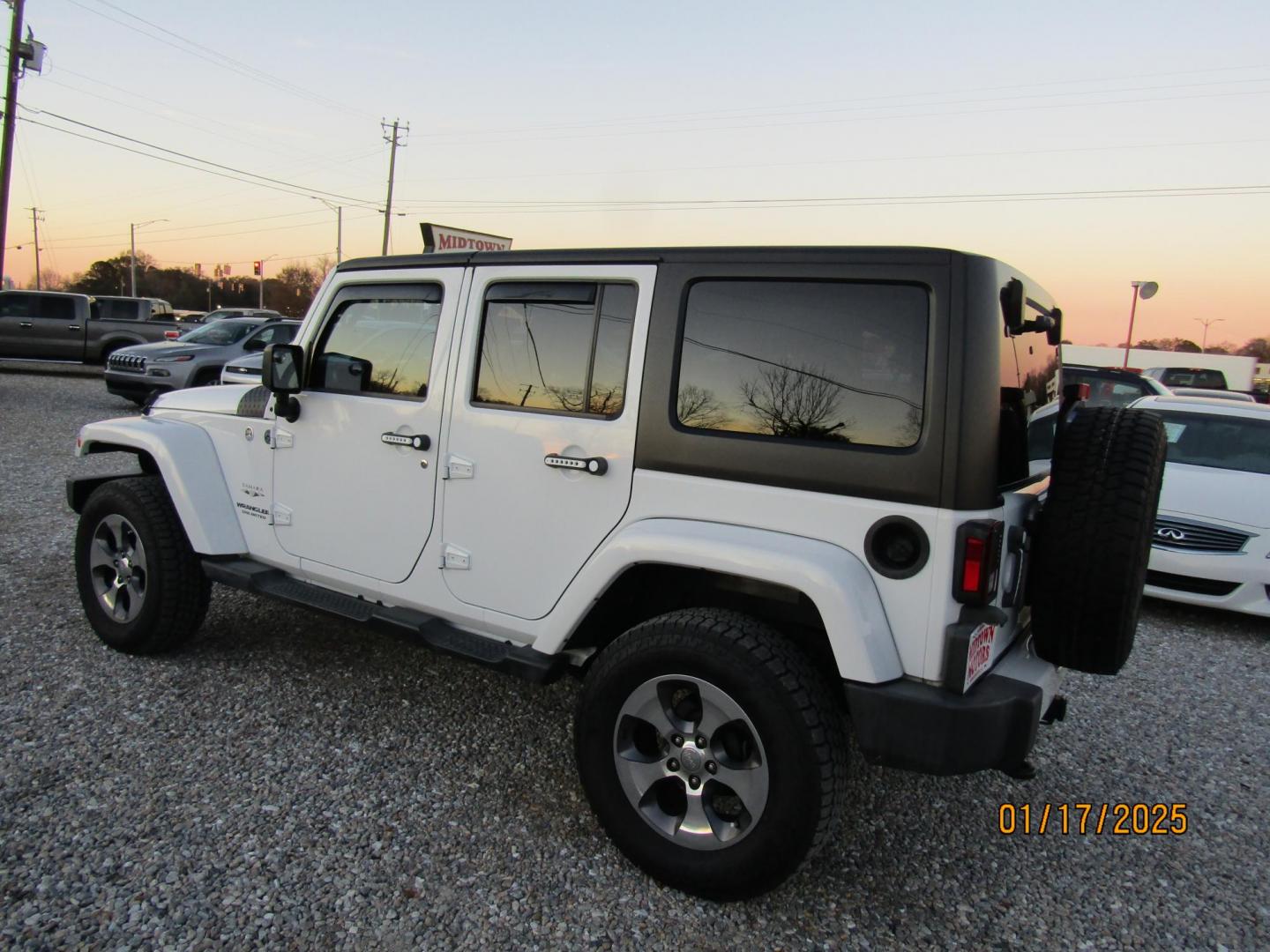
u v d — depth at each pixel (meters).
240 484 3.84
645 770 2.61
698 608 2.65
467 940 2.34
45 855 2.56
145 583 3.93
